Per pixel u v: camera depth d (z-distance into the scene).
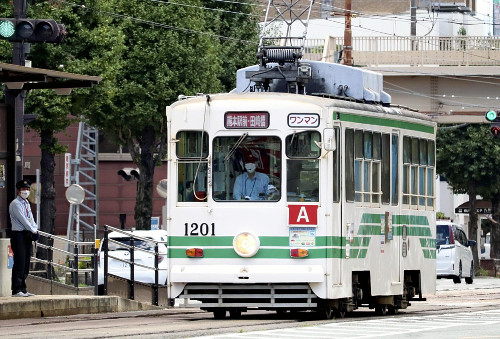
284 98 44.59
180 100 45.53
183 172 45.12
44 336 37.16
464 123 115.62
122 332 38.84
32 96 81.00
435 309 55.19
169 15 101.38
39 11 81.75
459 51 112.56
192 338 36.03
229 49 117.69
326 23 170.12
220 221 44.50
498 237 147.38
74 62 82.50
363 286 47.38
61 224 136.00
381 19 169.75
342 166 44.94
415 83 113.81
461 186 143.62
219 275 44.25
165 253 60.66
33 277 54.72
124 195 138.50
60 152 85.88
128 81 101.25
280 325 41.78
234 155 44.69
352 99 48.34
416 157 52.06
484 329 39.56
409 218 51.12
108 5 88.12
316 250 43.97
